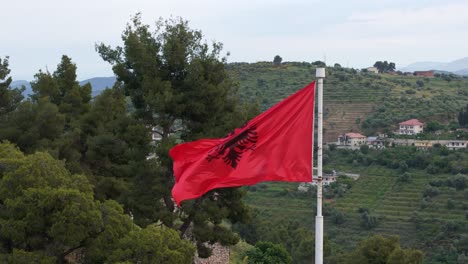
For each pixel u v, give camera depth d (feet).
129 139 90.99
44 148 92.12
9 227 61.11
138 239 62.54
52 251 61.98
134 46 91.45
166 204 94.17
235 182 40.06
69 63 124.36
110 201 68.23
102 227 64.23
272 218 237.66
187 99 92.48
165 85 89.45
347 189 276.00
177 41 91.66
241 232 177.27
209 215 88.84
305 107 39.27
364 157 308.81
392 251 113.39
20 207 61.52
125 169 91.91
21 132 96.84
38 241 62.13
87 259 64.03
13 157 72.79
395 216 244.42
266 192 283.18
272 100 375.04
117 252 61.21
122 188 93.25
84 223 61.72
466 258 197.88
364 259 116.37
